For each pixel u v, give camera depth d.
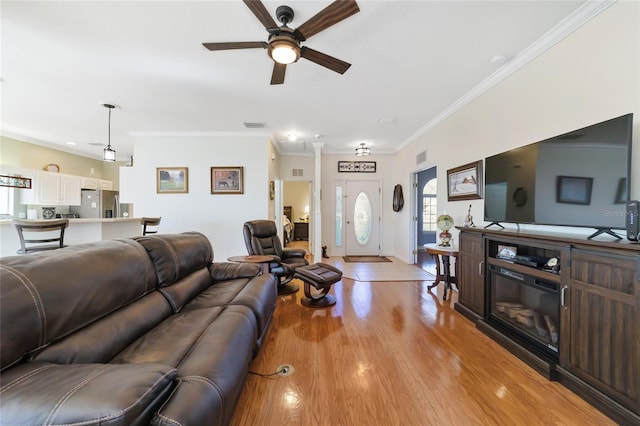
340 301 3.50
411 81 3.05
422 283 4.36
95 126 4.70
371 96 3.46
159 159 5.04
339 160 6.81
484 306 2.67
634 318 1.42
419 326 2.73
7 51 2.47
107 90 3.28
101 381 0.84
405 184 6.00
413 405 1.63
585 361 1.68
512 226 2.84
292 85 3.15
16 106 3.79
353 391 1.75
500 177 2.64
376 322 2.83
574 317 1.75
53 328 1.07
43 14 2.00
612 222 1.67
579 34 2.06
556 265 1.97
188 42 2.35
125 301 1.52
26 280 1.03
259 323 1.95
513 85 2.72
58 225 2.88
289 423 1.49
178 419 0.84
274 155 5.84
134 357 1.25
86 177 6.52
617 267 1.51
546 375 1.89
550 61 2.31
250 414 1.55
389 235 6.86
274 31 1.86
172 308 1.88
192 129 4.89
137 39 2.31
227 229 5.09
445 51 2.48
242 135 5.08
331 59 2.12
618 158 1.65
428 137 4.70
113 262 1.49
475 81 3.04
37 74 2.89
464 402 1.65
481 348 2.30
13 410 0.74
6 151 5.08
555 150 2.05
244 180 5.09
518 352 2.14
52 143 5.82
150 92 3.34
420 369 1.99
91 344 1.18
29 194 5.31
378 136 5.36
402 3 1.89
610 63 1.86
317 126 4.71
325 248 6.68
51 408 0.74
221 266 2.76
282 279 4.16
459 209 3.70
